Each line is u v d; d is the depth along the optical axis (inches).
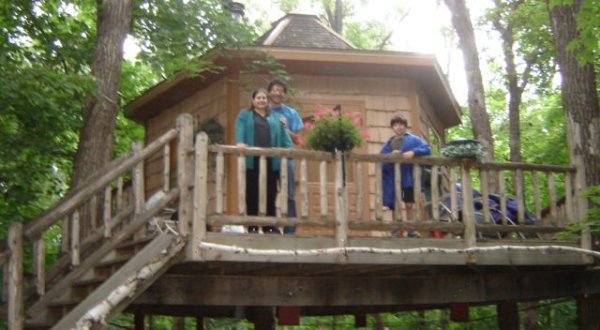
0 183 467.8
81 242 321.1
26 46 505.4
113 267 306.2
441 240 314.8
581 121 375.2
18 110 415.5
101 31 443.2
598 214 327.9
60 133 466.9
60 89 405.1
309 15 524.1
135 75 629.9
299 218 291.0
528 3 630.5
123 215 318.0
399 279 354.0
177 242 275.1
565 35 386.9
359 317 474.0
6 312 300.2
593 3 314.2
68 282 309.3
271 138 322.3
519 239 336.2
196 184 277.0
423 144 333.4
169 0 508.7
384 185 354.0
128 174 475.5
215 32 490.3
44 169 493.4
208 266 305.7
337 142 300.0
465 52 570.6
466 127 1051.3
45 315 306.5
